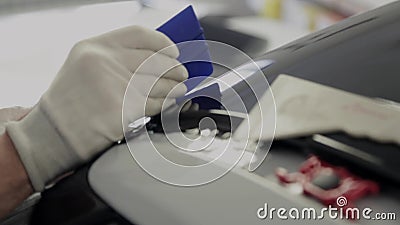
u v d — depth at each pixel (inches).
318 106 25.2
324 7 72.3
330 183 20.6
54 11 102.9
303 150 23.0
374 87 25.8
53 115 23.6
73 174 24.7
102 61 24.2
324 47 31.0
